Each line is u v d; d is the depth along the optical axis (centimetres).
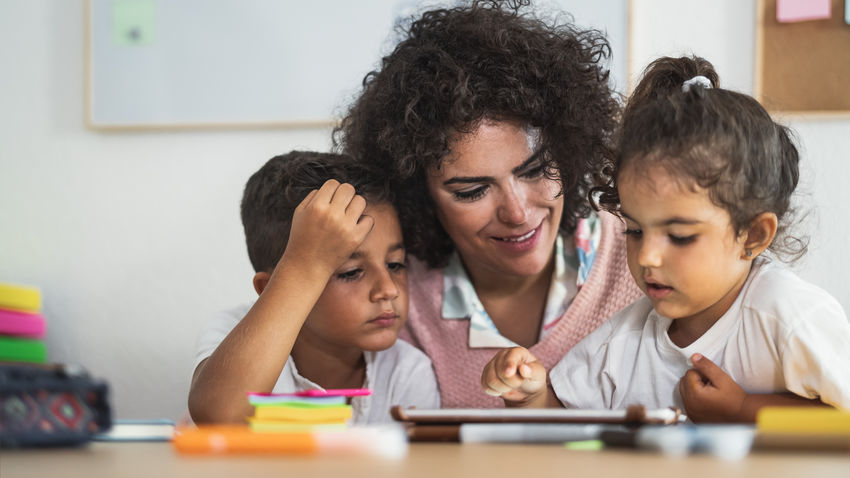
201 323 182
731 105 84
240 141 181
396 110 108
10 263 189
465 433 56
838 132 158
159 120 183
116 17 184
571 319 115
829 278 157
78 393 50
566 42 111
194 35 181
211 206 182
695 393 87
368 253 106
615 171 94
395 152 108
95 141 187
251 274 180
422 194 114
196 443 46
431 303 121
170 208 183
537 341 120
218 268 182
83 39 186
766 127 85
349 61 176
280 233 114
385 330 108
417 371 117
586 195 116
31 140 189
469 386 117
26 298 52
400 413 59
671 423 58
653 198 81
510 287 120
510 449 49
